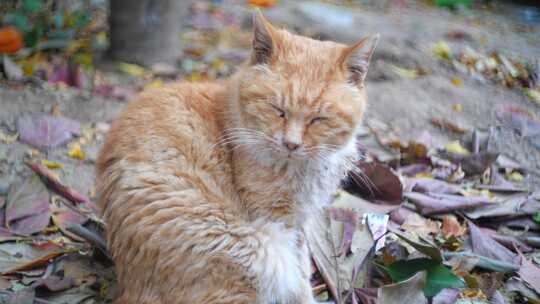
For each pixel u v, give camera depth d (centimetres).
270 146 103
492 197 129
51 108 138
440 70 170
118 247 101
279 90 102
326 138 104
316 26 186
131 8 151
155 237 98
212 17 188
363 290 106
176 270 98
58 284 104
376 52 172
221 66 158
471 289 109
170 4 154
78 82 146
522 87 168
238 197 104
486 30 207
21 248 110
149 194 99
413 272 106
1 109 136
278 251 103
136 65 155
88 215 117
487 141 143
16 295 101
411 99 155
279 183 104
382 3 231
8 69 146
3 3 161
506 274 112
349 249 111
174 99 106
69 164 127
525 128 148
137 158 101
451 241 117
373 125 146
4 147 128
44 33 160
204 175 102
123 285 101
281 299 103
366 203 123
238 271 100
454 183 133
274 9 198
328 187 108
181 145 102
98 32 168
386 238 117
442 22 211
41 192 117
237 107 106
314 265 112
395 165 135
